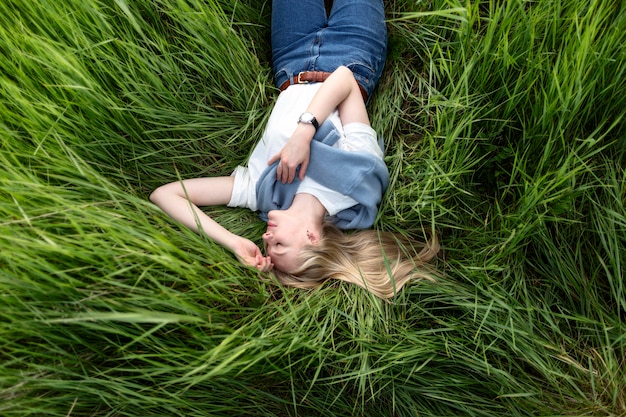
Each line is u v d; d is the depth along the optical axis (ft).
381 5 4.55
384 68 4.84
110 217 3.39
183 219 3.95
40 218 3.27
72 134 3.76
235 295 3.82
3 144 3.41
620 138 4.03
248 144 4.59
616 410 3.74
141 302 3.29
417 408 3.92
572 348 4.01
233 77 4.50
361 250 4.19
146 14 4.17
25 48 3.55
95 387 3.32
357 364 3.84
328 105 4.02
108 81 3.92
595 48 3.69
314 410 3.95
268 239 3.90
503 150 4.13
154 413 3.50
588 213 4.07
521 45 3.99
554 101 3.67
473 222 4.36
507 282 4.19
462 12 3.95
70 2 3.71
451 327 3.95
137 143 4.15
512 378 3.81
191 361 3.41
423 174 4.26
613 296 4.07
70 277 3.05
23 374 3.05
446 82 4.51
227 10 4.63
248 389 3.69
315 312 3.91
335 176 3.99
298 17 4.42
